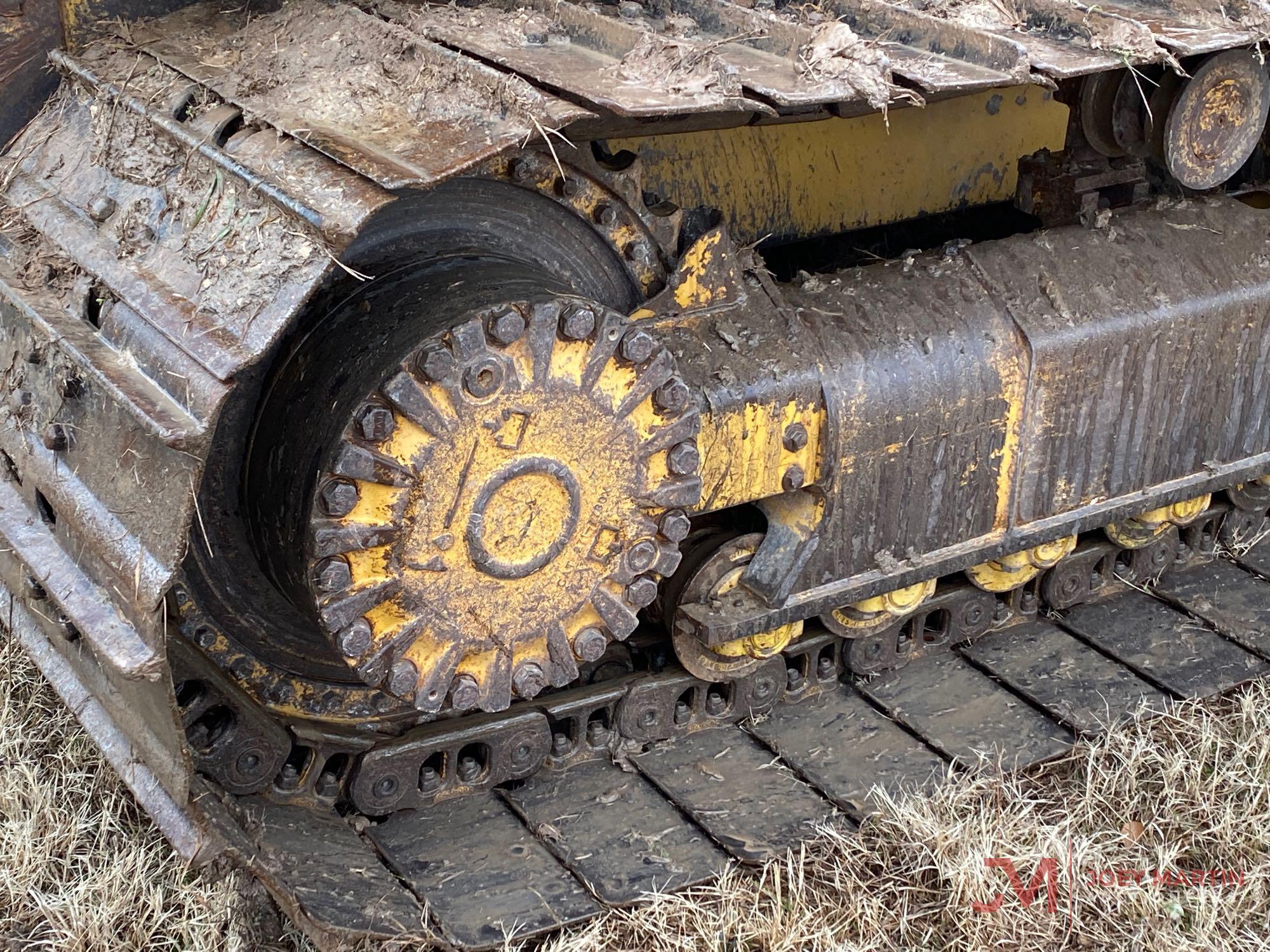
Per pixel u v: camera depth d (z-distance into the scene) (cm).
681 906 277
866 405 291
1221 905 281
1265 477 358
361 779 283
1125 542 345
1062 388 309
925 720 315
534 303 248
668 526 269
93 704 279
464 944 267
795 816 294
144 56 278
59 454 261
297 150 247
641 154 315
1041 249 315
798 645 314
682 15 282
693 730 311
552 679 270
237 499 272
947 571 311
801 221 338
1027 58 259
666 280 294
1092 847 288
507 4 279
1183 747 311
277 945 272
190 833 255
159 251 255
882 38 277
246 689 283
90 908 271
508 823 290
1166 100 299
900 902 280
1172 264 321
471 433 250
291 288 236
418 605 256
